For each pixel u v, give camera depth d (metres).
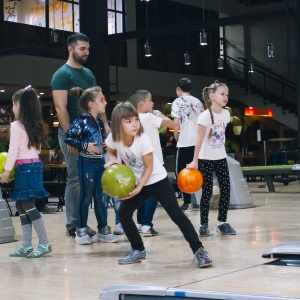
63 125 6.12
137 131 4.50
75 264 4.73
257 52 26.30
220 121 5.84
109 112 15.97
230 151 17.56
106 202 6.43
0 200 6.15
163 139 20.00
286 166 11.88
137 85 23.52
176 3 24.78
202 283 3.79
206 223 5.96
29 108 5.07
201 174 5.46
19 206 5.20
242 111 26.23
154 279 4.02
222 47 26.95
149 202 6.09
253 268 4.22
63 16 20.58
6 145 12.77
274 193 12.09
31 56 20.34
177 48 25.22
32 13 20.34
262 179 20.50
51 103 23.91
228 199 6.00
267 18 14.35
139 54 23.66
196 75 25.83
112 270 4.43
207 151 5.87
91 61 15.79
